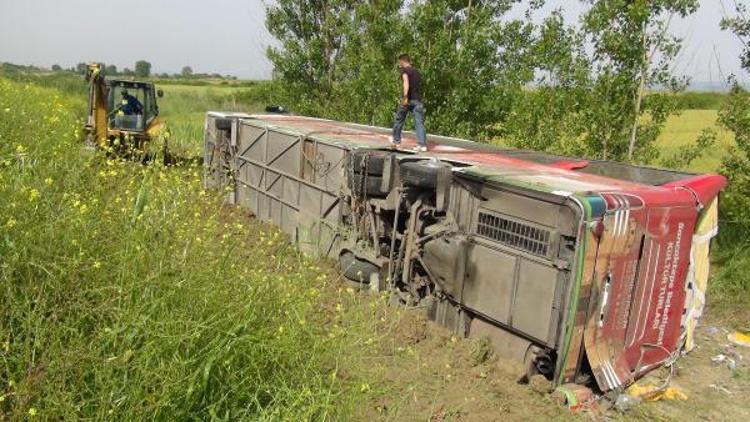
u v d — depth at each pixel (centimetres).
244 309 405
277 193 1038
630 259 577
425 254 684
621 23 1173
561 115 1254
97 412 321
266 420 354
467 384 559
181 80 7744
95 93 1455
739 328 810
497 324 615
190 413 349
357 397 416
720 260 995
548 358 566
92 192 515
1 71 1620
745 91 1060
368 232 791
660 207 594
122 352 345
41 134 727
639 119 1210
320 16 2080
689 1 1138
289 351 400
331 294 674
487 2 1617
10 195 401
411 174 695
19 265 362
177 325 362
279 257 552
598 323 565
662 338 650
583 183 621
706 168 1290
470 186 643
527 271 574
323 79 2062
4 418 314
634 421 554
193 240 452
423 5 1572
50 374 324
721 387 648
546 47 1283
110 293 374
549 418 525
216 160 1249
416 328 639
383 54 1719
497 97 1559
